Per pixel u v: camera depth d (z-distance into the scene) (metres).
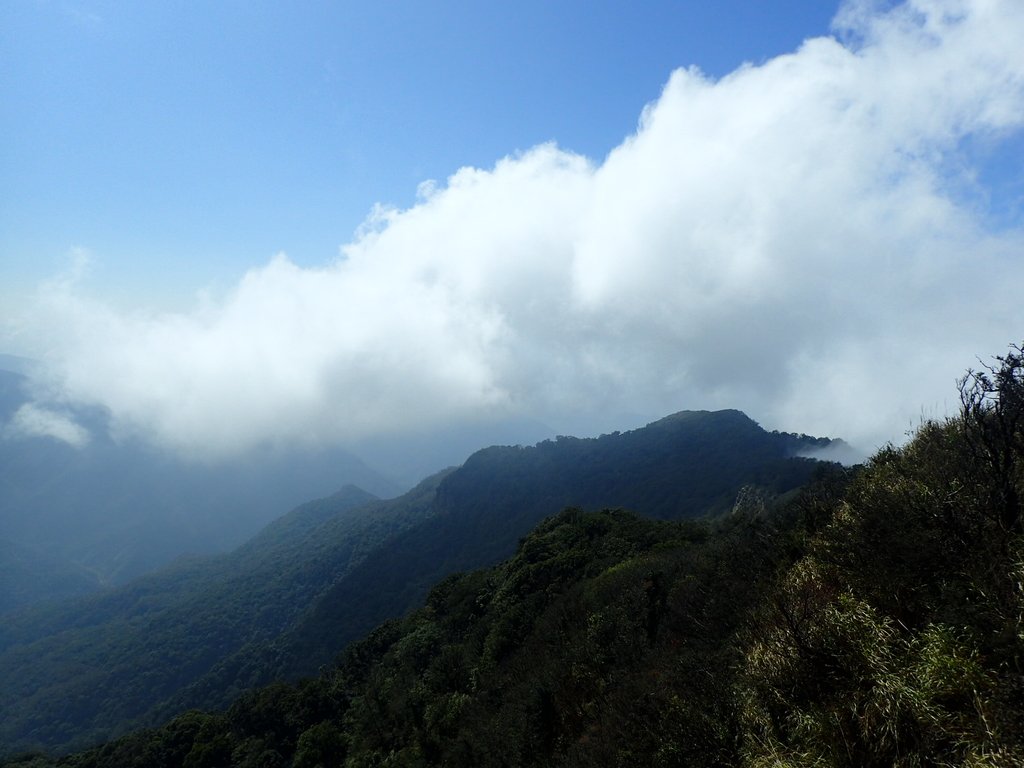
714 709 6.82
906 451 8.20
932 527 5.68
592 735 10.16
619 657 12.83
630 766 7.64
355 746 28.52
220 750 34.41
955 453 6.52
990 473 5.53
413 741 23.45
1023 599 4.48
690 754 6.59
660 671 10.01
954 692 4.41
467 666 28.16
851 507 7.56
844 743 4.85
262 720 35.94
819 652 5.77
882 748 4.61
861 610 5.74
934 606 5.11
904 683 4.73
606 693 11.43
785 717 5.73
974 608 4.69
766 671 6.33
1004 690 4.11
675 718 7.38
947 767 4.06
